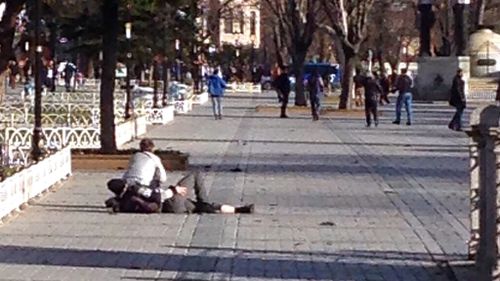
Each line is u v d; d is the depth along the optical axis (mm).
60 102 50250
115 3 27781
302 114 58031
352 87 60719
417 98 71812
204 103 76125
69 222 17828
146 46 49500
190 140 37781
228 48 115250
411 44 114125
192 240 16156
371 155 31875
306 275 13484
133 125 37969
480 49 75750
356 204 20391
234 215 18891
